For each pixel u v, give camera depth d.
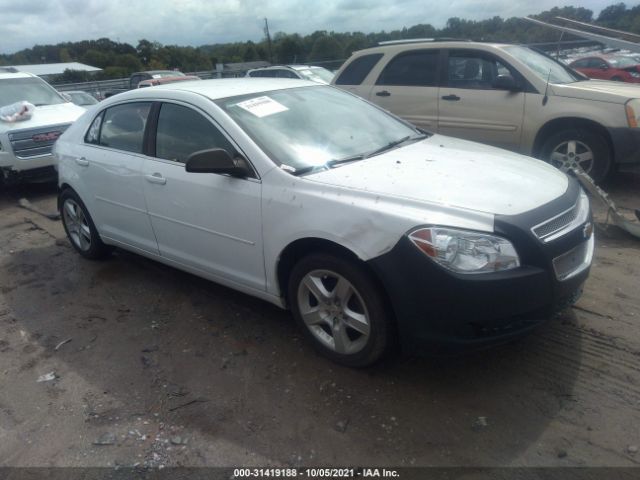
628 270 4.13
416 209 2.70
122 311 4.06
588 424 2.60
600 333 3.30
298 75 14.57
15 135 7.62
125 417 2.88
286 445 2.61
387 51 7.28
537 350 3.19
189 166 3.13
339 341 3.07
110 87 26.31
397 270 2.65
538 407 2.73
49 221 6.52
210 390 3.05
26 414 2.97
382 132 3.94
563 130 6.00
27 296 4.45
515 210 2.71
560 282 2.73
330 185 2.97
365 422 2.72
